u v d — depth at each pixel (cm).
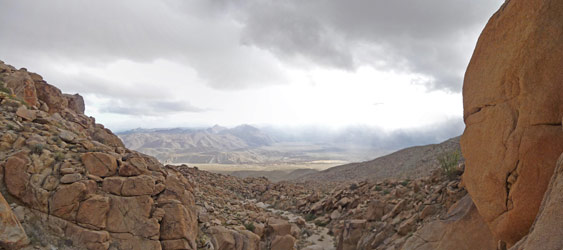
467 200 1033
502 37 558
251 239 1174
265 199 3256
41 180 813
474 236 916
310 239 1917
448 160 1681
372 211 1620
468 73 652
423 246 1008
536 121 494
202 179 3412
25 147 855
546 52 486
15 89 1227
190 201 1044
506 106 546
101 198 840
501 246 620
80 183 830
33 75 1445
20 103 1058
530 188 499
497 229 567
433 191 1443
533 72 499
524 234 524
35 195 788
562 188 363
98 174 898
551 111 481
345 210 2336
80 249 769
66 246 759
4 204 686
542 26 491
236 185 3553
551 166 477
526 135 503
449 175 1538
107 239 812
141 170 962
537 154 489
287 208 2902
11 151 832
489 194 574
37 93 1395
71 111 1547
